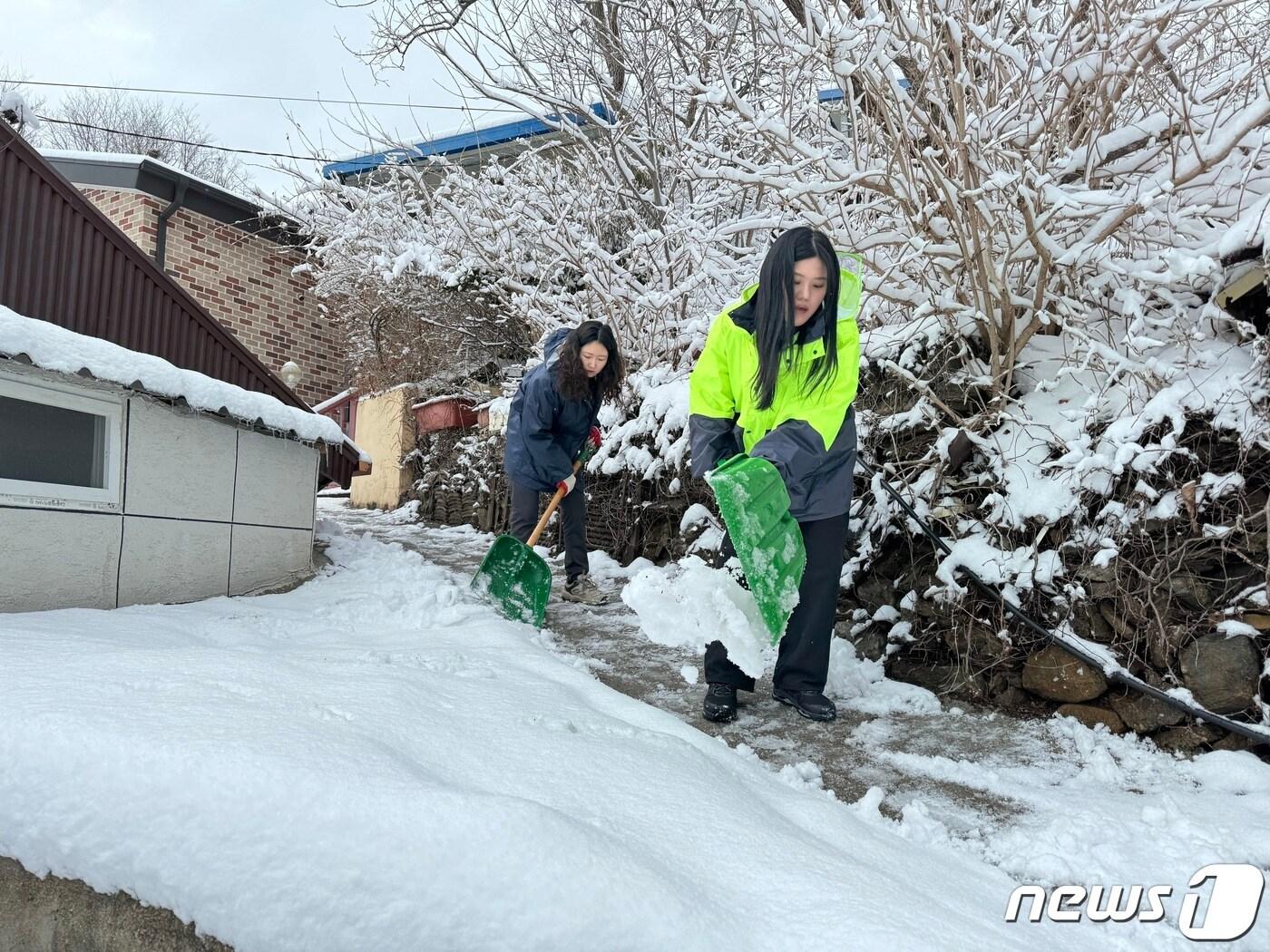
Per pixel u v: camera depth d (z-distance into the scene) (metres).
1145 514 2.52
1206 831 1.76
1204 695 2.32
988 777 2.14
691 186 5.65
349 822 1.35
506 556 3.72
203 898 1.35
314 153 8.73
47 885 1.52
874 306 3.76
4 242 3.53
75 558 3.12
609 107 6.14
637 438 5.22
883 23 2.79
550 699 2.23
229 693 1.87
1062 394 3.01
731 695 2.56
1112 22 2.69
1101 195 2.58
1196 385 2.55
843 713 2.66
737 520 2.14
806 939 1.24
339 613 3.50
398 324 9.44
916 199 3.02
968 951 1.20
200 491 3.69
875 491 3.21
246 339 10.34
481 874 1.27
